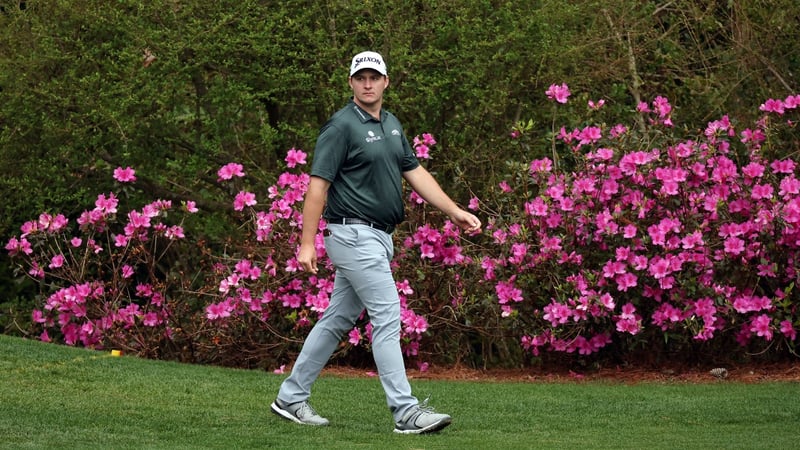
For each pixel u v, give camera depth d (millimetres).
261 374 29172
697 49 44750
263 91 39750
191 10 38750
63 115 39562
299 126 40719
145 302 39344
